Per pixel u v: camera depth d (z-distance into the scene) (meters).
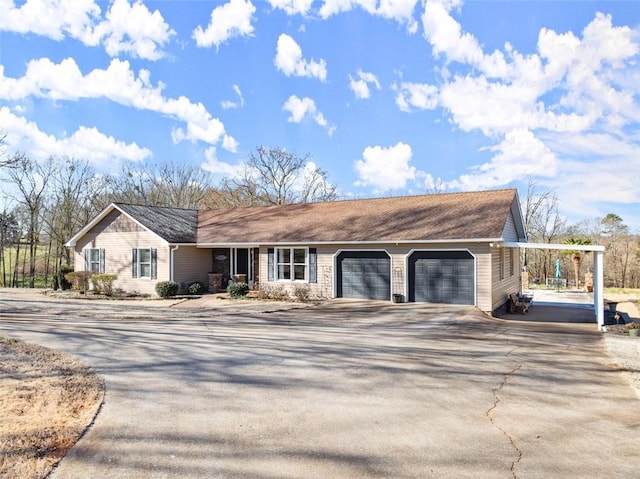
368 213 22.25
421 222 19.56
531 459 4.59
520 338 12.22
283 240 21.44
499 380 7.68
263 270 22.25
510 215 20.53
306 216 24.03
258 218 25.55
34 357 8.66
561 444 4.99
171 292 22.23
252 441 4.96
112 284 24.61
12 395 6.29
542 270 42.62
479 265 17.39
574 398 6.72
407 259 18.94
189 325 13.97
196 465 4.36
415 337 12.01
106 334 11.73
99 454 4.57
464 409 6.12
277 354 9.48
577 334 13.36
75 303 20.47
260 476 4.16
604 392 7.05
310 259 21.11
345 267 20.58
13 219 37.12
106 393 6.62
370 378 7.66
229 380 7.43
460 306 17.67
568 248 15.82
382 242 18.88
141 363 8.51
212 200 48.47
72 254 37.94
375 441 5.01
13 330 12.15
